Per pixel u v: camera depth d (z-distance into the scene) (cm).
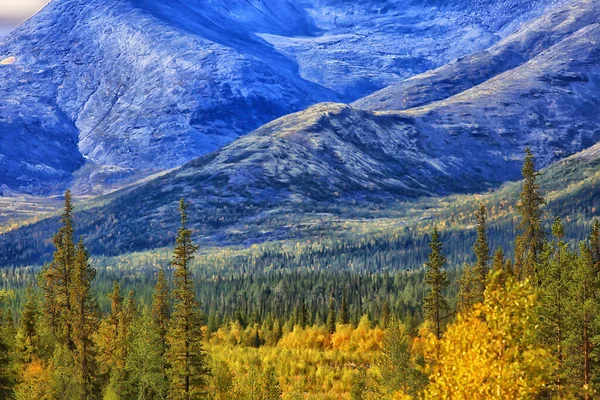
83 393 13825
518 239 13225
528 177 13162
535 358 5522
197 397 12169
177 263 12125
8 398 13500
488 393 5503
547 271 11512
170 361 12175
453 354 5728
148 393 13525
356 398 12912
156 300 13975
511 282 5725
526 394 5434
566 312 10388
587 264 10850
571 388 8606
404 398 6544
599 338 9862
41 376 13525
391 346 11825
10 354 13975
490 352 5581
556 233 12331
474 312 5800
